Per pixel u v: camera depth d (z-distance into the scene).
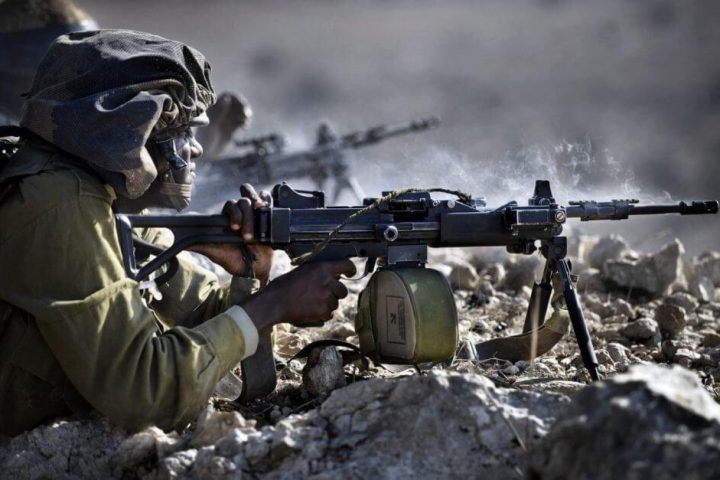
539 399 4.51
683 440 3.60
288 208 5.33
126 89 5.04
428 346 5.29
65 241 4.86
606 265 8.80
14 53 9.91
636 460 3.62
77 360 4.82
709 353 6.86
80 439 4.88
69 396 5.02
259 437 4.45
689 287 8.88
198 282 6.05
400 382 4.51
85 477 4.80
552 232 5.62
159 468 4.53
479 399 4.35
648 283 8.63
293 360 6.16
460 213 5.51
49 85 5.11
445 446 4.30
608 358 6.33
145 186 5.05
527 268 8.93
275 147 13.70
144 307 4.98
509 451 4.26
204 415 4.70
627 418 3.70
